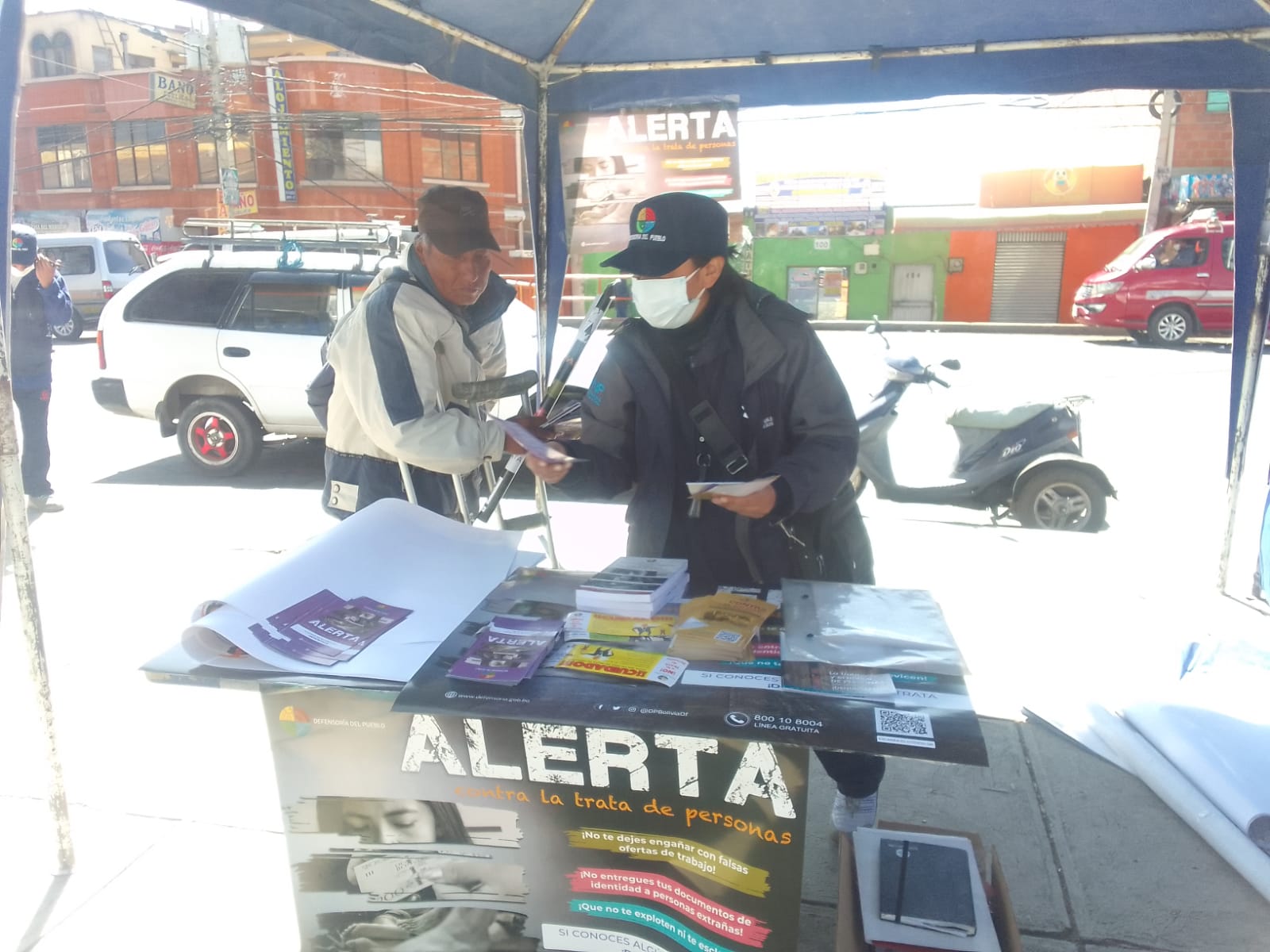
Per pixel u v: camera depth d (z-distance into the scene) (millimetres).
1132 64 3459
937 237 26062
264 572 1946
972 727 1563
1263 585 4402
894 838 2166
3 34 2223
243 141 26828
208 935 2369
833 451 2160
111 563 5270
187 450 7648
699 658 1809
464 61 3414
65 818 2605
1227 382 12797
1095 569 5012
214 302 7492
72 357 16359
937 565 5105
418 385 2480
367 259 7375
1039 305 25859
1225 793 2746
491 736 1858
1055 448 5758
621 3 3271
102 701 3586
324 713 1916
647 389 2266
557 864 1939
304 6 2766
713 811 1817
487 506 3016
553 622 1937
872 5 3170
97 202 29703
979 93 3615
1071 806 2912
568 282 18406
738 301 2232
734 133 3787
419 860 1993
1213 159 22906
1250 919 2420
